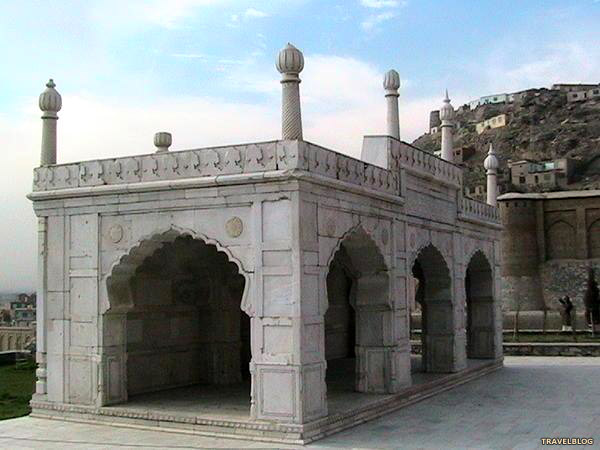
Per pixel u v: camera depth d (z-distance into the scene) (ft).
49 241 45.27
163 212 40.96
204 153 39.70
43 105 46.68
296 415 36.06
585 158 271.08
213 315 54.44
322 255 38.63
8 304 298.56
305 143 37.37
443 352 58.80
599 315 144.05
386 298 46.26
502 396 51.65
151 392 48.98
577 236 180.86
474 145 315.37
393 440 36.55
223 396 46.98
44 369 45.09
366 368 46.88
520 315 141.79
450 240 59.21
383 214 45.83
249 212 38.19
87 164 43.88
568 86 346.95
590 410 45.80
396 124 50.47
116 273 43.09
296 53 37.58
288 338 36.55
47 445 36.27
